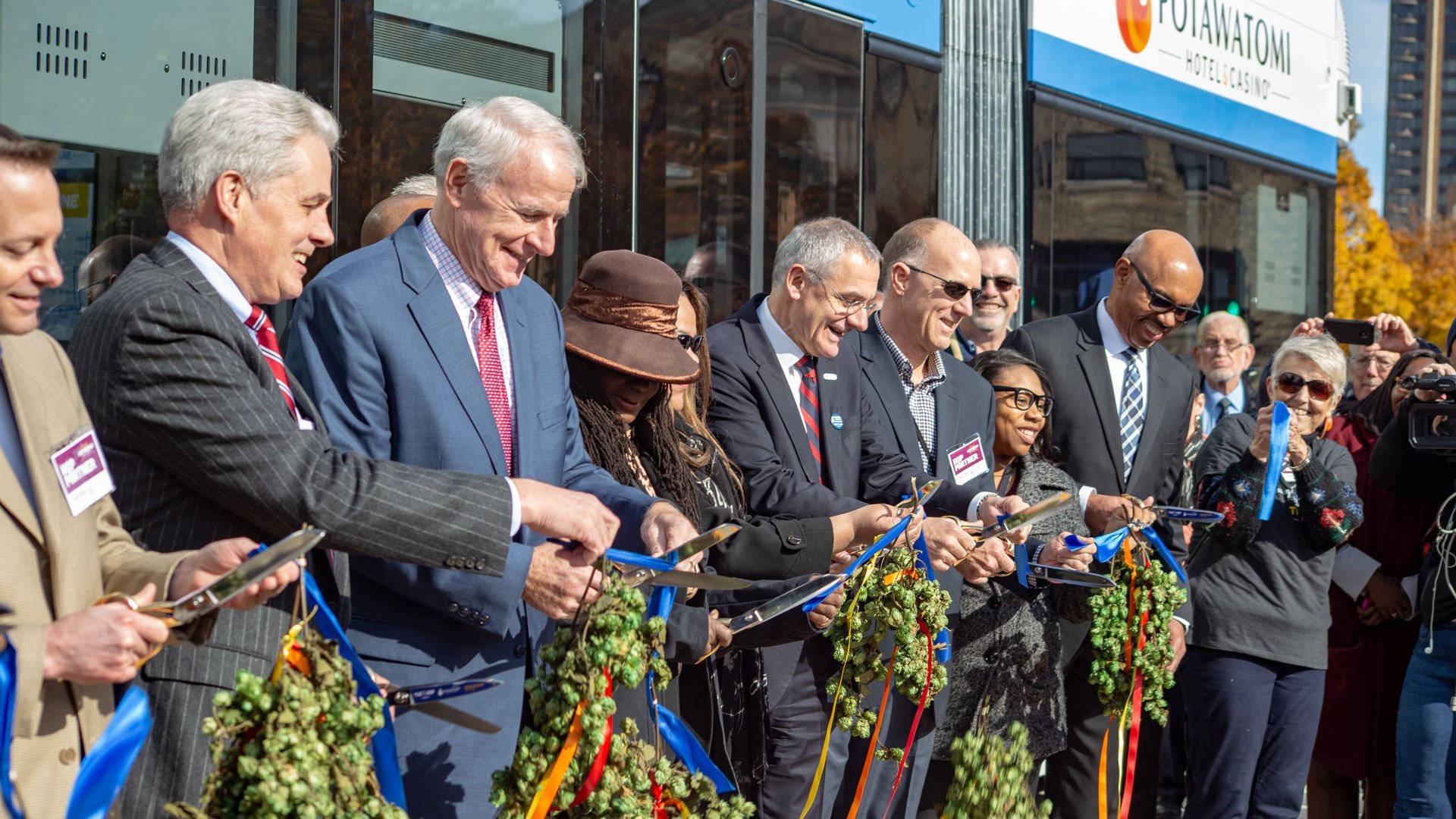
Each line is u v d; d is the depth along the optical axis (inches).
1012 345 183.5
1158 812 218.2
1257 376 305.7
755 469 138.2
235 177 85.7
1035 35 234.5
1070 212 244.8
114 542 81.3
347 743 76.1
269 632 86.9
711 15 173.9
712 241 175.0
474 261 101.0
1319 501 169.8
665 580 92.6
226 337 84.0
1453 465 176.9
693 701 130.0
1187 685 176.2
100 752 65.5
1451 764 168.4
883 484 150.3
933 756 152.6
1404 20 3683.6
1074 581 134.0
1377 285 1177.4
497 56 148.8
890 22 207.0
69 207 117.2
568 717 86.2
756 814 137.5
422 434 97.3
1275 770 173.8
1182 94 276.2
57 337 116.4
